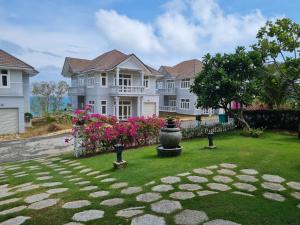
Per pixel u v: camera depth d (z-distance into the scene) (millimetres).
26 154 13836
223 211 4426
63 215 4484
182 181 6238
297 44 14148
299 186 5934
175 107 39406
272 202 4902
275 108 18547
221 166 7617
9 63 21281
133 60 29188
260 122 18422
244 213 4352
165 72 40594
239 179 6402
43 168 9500
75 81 35875
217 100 15547
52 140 18281
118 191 5715
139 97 30594
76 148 11328
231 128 17875
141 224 4035
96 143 11680
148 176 6766
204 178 6469
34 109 40344
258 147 10750
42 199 5469
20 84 22125
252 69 15648
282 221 4109
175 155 9234
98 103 29047
